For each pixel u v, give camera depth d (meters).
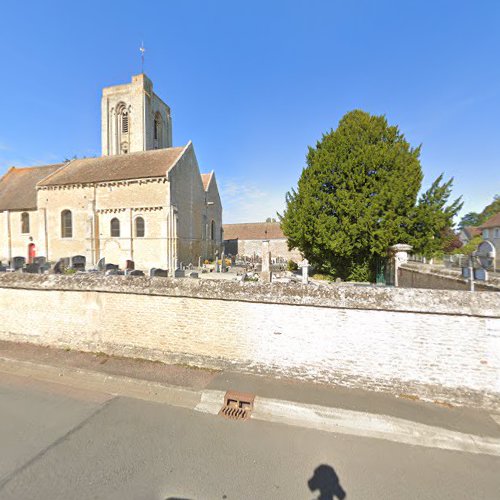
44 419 3.46
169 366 4.77
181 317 4.85
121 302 5.18
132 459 2.80
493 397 3.63
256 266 27.16
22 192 27.86
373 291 4.09
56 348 5.53
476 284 5.96
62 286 5.47
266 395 3.90
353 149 13.75
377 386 3.98
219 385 4.16
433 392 3.79
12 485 2.48
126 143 31.41
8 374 4.69
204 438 3.13
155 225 23.17
